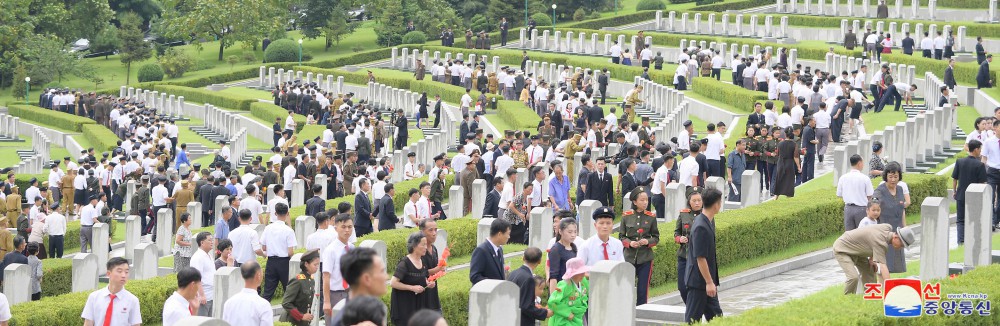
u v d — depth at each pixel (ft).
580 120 172.76
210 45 405.18
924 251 67.62
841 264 59.98
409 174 140.46
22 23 374.22
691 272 58.75
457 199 112.68
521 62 289.33
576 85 230.68
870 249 59.41
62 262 103.40
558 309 55.88
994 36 263.90
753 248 85.87
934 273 67.41
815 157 140.15
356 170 135.54
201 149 227.81
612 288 51.60
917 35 274.57
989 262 71.10
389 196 97.66
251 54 374.22
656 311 65.82
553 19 382.42
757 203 102.78
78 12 398.83
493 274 58.03
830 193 99.04
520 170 114.93
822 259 89.10
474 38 363.97
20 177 189.06
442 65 262.67
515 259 79.56
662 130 154.61
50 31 392.06
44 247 121.29
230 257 74.59
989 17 300.81
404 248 88.79
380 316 32.01
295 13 398.21
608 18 366.43
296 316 64.54
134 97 302.45
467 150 139.74
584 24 361.71
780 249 88.94
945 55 236.22
